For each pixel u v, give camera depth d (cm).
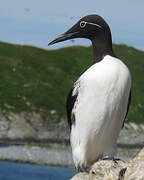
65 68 9781
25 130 6944
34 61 9662
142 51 11562
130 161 614
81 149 823
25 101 7800
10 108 7369
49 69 9469
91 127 779
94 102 757
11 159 5028
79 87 789
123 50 11200
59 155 5600
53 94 8400
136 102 8950
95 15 830
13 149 5672
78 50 10856
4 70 8881
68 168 4791
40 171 4297
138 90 9569
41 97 8062
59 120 7444
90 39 835
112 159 739
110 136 793
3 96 7775
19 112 7312
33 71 9188
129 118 8200
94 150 817
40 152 5659
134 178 573
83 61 10275
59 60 10081
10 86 8281
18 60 9506
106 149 815
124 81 748
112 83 741
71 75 9562
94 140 795
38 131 7050
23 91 8156
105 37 814
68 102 844
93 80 749
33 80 8775
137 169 582
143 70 10519
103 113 758
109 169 653
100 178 655
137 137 7688
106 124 770
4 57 9525
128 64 10581
